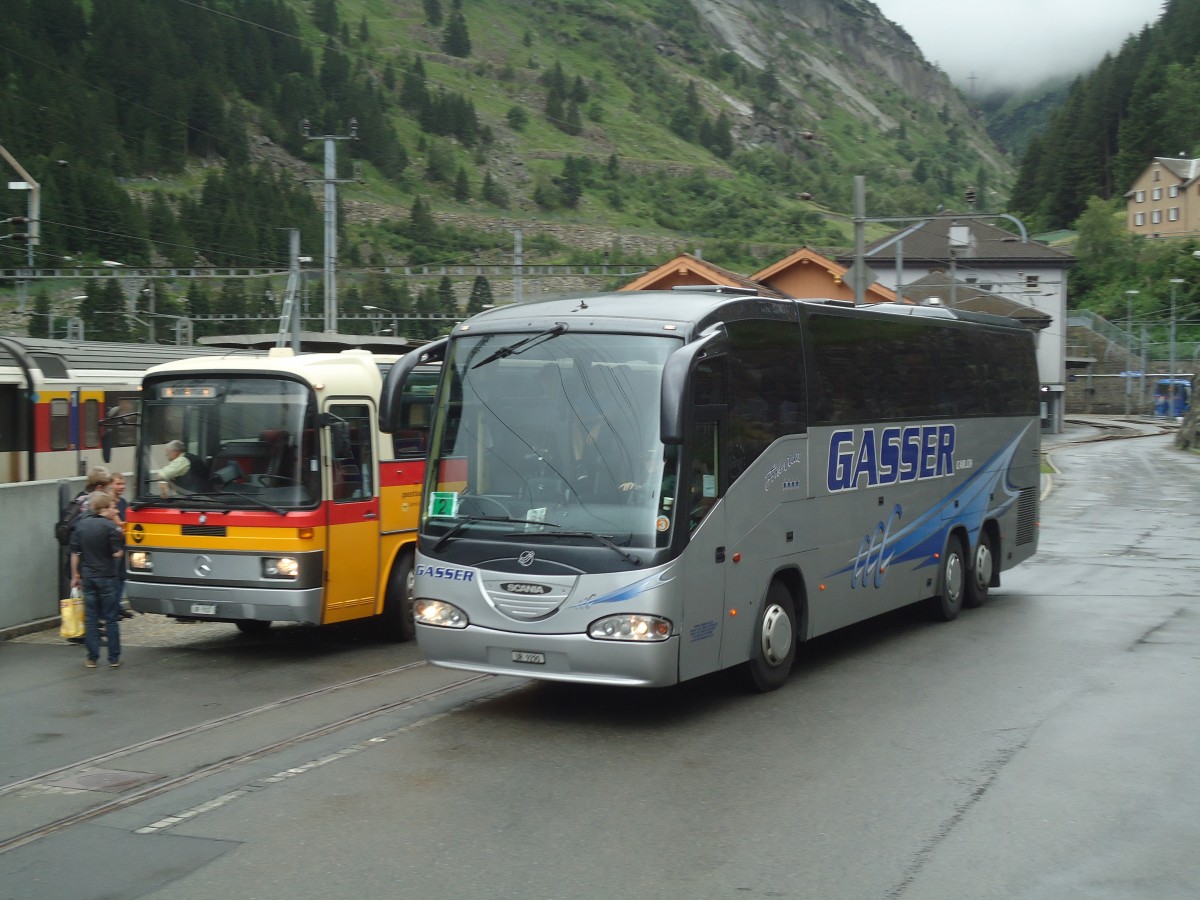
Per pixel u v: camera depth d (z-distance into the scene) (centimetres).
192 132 18825
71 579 1453
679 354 884
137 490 1307
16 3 18288
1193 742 895
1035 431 1786
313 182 3919
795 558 1106
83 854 674
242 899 603
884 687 1102
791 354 1116
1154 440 6969
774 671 1077
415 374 1435
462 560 957
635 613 902
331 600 1275
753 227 18238
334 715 1012
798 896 599
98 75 18238
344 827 712
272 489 1259
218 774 834
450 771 832
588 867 641
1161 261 12500
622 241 17200
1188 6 18025
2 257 8950
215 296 10219
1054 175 17488
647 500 917
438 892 608
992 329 1636
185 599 1276
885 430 1302
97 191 12394
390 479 1370
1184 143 15800
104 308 8819
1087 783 791
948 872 630
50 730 983
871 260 7612
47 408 2477
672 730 948
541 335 980
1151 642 1324
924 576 1411
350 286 11306
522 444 963
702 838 687
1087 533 2623
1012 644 1321
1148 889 606
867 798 762
